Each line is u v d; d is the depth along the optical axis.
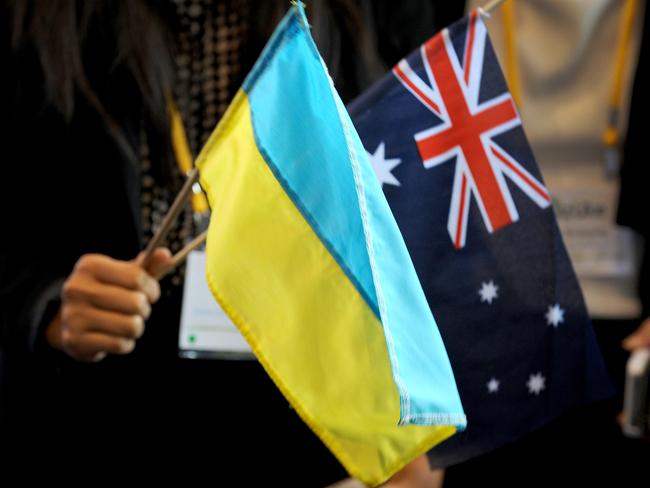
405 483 3.28
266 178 2.06
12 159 3.45
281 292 2.03
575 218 4.61
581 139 4.58
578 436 4.75
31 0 3.42
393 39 3.68
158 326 3.48
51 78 3.37
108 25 3.45
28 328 3.34
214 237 2.12
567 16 4.49
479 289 2.69
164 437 3.47
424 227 2.70
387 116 2.72
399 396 1.81
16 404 3.57
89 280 3.16
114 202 3.41
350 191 1.95
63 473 3.52
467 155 2.71
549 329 2.72
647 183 4.38
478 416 2.71
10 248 3.45
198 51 3.58
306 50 2.09
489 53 2.71
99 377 3.49
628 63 4.50
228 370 3.47
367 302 1.93
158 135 3.46
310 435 3.48
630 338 4.25
